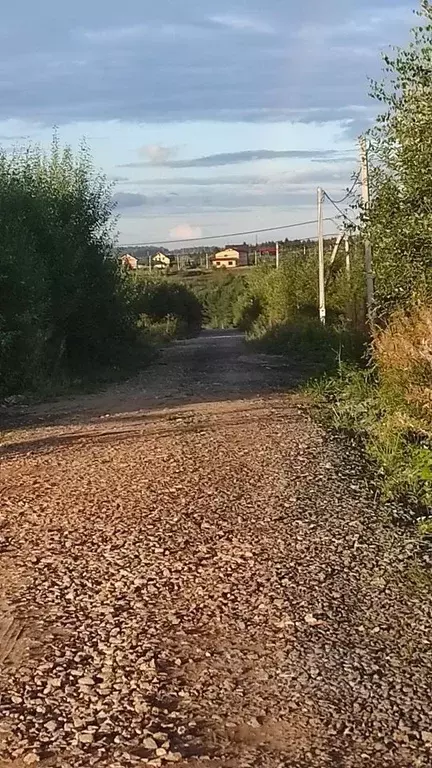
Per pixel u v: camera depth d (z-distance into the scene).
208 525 7.93
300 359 29.77
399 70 10.34
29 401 19.27
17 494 9.34
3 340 19.31
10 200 22.22
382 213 10.99
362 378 14.59
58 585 6.36
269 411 15.83
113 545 7.34
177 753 4.02
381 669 4.91
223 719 4.35
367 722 4.32
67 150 26.08
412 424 9.95
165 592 6.20
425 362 10.41
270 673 4.87
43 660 5.06
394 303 12.29
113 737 4.17
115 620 5.68
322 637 5.38
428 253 10.66
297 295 43.16
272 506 8.63
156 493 9.23
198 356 34.81
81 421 15.60
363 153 14.96
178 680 4.79
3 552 7.20
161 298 66.94
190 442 12.47
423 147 10.09
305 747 4.09
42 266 21.94
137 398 19.12
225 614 5.77
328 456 11.27
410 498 8.85
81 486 9.66
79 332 26.14
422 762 3.96
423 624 5.58
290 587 6.29
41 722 4.32
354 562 6.86
